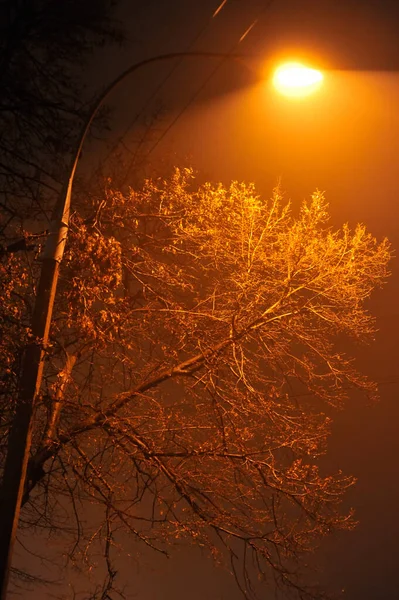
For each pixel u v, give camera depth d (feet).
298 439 32.35
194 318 34.01
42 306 25.53
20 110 30.32
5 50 29.71
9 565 22.54
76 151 27.43
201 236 34.32
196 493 32.55
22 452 23.65
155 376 33.88
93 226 32.58
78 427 32.35
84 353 34.96
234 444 32.45
